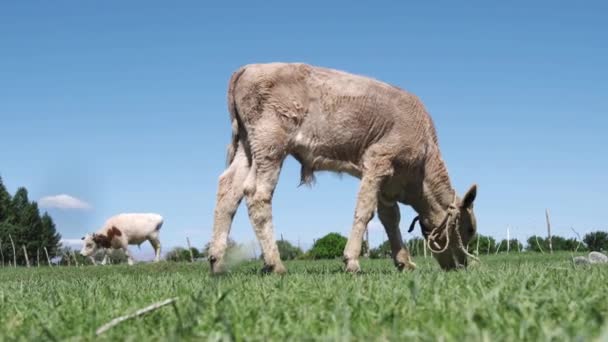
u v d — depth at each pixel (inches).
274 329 62.2
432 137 168.7
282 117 156.1
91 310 82.9
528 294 81.0
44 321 76.2
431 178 167.8
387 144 161.2
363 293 90.1
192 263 287.4
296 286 100.9
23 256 794.8
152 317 73.0
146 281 129.5
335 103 158.1
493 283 97.5
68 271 268.1
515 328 58.8
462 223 170.7
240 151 163.6
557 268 114.1
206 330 65.3
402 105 163.0
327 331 60.9
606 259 200.8
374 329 61.3
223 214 161.8
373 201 159.8
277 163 156.9
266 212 156.1
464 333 55.1
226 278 127.6
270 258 155.4
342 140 158.9
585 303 71.3
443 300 76.7
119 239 468.4
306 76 158.1
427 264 201.5
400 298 80.6
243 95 158.7
